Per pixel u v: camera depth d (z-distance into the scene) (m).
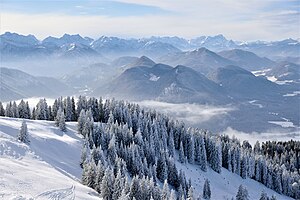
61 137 101.62
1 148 68.75
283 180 150.62
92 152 85.00
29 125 103.38
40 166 67.06
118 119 141.38
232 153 149.25
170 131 145.00
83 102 143.62
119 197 59.12
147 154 112.88
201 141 141.50
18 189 47.41
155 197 72.06
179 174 106.69
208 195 108.81
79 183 66.00
